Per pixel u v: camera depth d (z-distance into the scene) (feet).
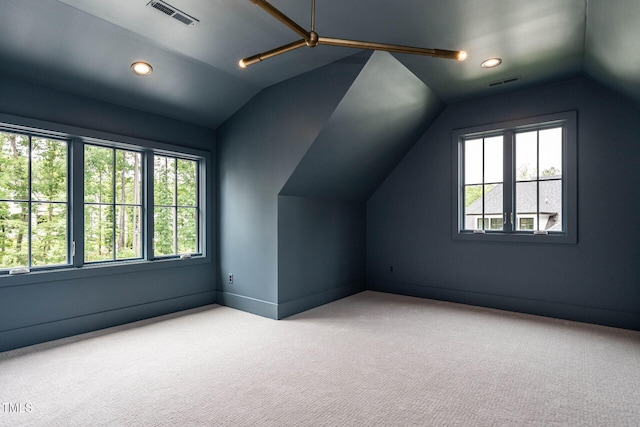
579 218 11.47
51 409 6.27
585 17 7.89
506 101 12.90
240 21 8.30
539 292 12.25
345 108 10.74
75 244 10.31
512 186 13.01
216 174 14.14
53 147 10.11
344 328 10.85
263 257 12.39
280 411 6.23
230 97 12.48
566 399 6.60
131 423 5.87
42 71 9.19
